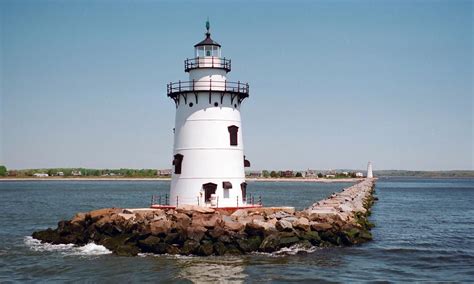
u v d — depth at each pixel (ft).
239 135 148.46
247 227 122.11
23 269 108.88
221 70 145.69
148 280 97.91
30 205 306.96
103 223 131.95
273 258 115.14
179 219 124.67
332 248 128.26
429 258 119.44
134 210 136.36
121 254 119.24
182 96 146.20
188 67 146.00
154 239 120.57
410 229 177.99
